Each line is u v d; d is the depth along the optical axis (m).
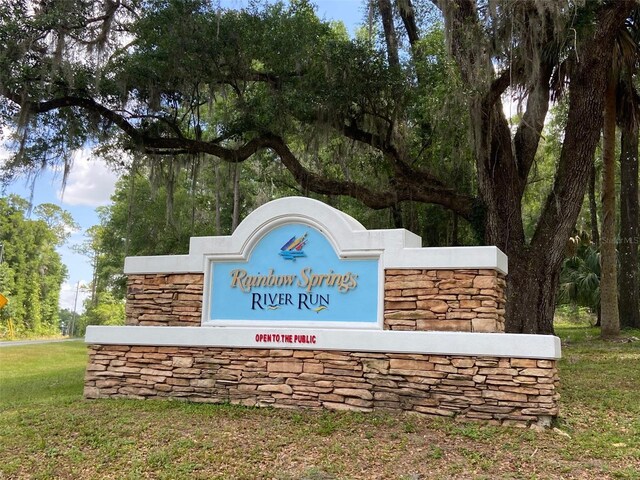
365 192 14.74
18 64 11.87
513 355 6.63
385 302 7.80
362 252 7.96
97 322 58.06
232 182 20.08
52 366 18.20
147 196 22.33
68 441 6.64
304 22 13.49
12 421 7.57
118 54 13.27
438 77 12.88
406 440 6.21
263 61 14.00
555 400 6.62
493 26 11.26
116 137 15.14
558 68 12.72
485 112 12.35
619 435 6.34
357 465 5.65
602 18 11.69
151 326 8.66
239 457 5.95
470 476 5.31
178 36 12.68
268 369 7.79
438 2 12.23
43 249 58.25
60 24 11.97
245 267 8.59
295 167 14.83
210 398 8.02
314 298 8.13
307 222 8.33
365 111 14.73
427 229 18.62
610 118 15.77
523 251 12.59
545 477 5.24
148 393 8.37
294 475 5.46
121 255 25.83
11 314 51.47
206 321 8.58
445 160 15.59
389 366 7.21
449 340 6.93
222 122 15.13
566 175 12.35
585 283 23.20
